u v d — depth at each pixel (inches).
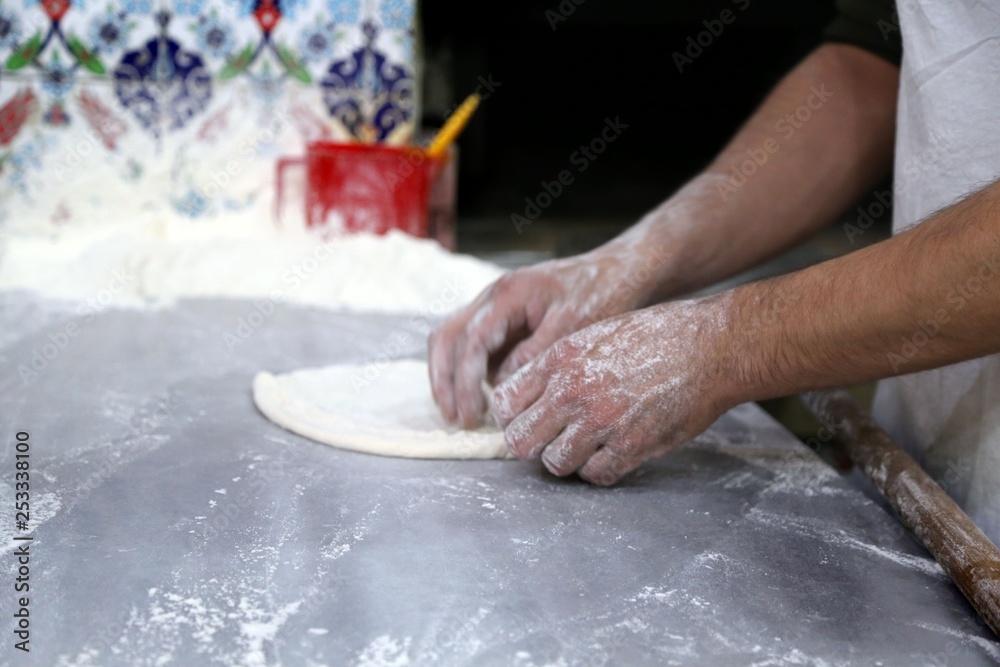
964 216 25.6
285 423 40.6
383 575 28.0
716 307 32.2
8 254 66.0
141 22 67.1
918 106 35.2
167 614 25.3
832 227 121.1
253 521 31.4
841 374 29.3
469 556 29.5
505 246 98.6
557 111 142.9
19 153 67.7
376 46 71.1
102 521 30.9
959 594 28.4
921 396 37.9
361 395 45.2
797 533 32.3
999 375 32.9
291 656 23.6
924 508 31.1
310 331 56.4
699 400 32.1
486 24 110.5
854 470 45.2
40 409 41.3
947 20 33.5
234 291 63.1
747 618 26.4
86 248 66.0
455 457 38.5
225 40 68.7
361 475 36.2
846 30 44.4
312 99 71.5
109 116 68.6
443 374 40.9
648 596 27.5
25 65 66.1
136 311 58.2
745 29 141.0
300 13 69.1
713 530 32.3
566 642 24.8
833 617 26.7
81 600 25.8
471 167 136.2
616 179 146.3
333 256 66.1
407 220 70.2
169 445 38.0
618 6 118.5
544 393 34.0
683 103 146.1
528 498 34.6
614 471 34.6
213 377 47.3
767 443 41.5
